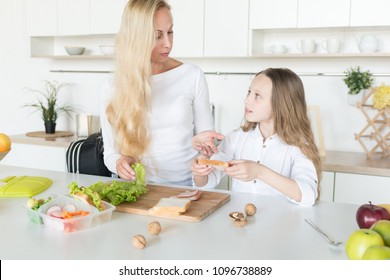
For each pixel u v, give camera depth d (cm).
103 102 167
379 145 246
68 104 350
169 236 98
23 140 312
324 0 238
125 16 150
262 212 117
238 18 258
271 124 154
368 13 230
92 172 186
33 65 359
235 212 111
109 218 109
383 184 218
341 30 262
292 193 123
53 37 349
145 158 163
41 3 316
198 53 270
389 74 255
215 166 125
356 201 225
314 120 254
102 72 334
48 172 165
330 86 270
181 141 165
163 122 161
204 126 173
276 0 248
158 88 161
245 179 122
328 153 262
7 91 371
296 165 141
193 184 154
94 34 300
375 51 256
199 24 267
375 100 239
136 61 149
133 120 154
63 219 99
